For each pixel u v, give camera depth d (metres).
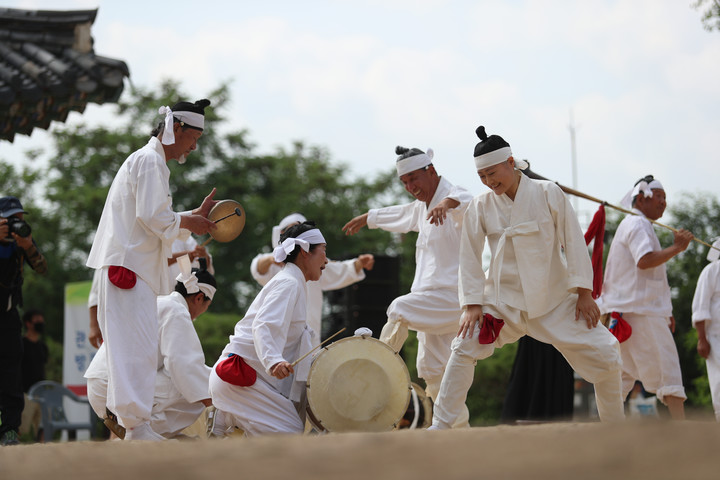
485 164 10.75
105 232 11.63
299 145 66.81
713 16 22.23
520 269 10.77
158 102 63.25
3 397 13.27
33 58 17.89
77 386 24.88
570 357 10.86
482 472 4.13
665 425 5.88
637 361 15.43
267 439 6.33
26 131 19.36
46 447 6.70
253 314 11.28
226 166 62.34
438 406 10.69
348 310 22.52
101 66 18.05
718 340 16.72
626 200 16.16
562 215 10.86
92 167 61.38
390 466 4.44
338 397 10.81
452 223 14.20
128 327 11.31
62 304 58.00
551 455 4.61
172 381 12.53
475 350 10.72
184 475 4.40
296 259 11.52
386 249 58.75
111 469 4.79
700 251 38.75
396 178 65.44
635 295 15.39
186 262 13.00
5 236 13.27
